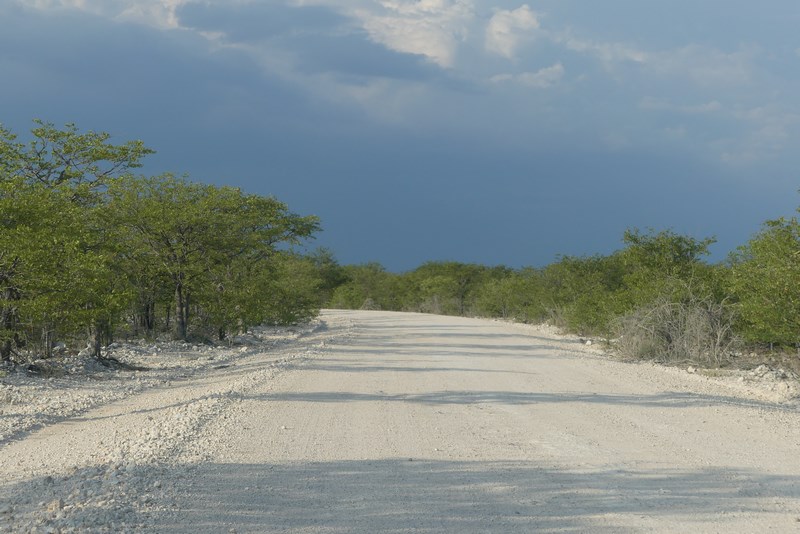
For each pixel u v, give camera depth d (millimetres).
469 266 84375
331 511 7859
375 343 31625
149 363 25391
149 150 28078
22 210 20109
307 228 42844
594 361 24281
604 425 12773
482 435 11906
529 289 51062
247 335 37219
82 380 20312
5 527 7117
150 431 12195
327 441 11398
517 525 7426
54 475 9492
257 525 7340
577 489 8742
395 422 13023
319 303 53844
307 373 20328
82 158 27094
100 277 21516
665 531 7234
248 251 35469
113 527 7082
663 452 10695
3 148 25703
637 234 29297
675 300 26438
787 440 11516
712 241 28656
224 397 15586
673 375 20859
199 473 9328
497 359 24562
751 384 19219
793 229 20797
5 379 18969
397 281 92688
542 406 14812
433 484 8953
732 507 7992
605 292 34594
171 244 31891
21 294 20422
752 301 21312
